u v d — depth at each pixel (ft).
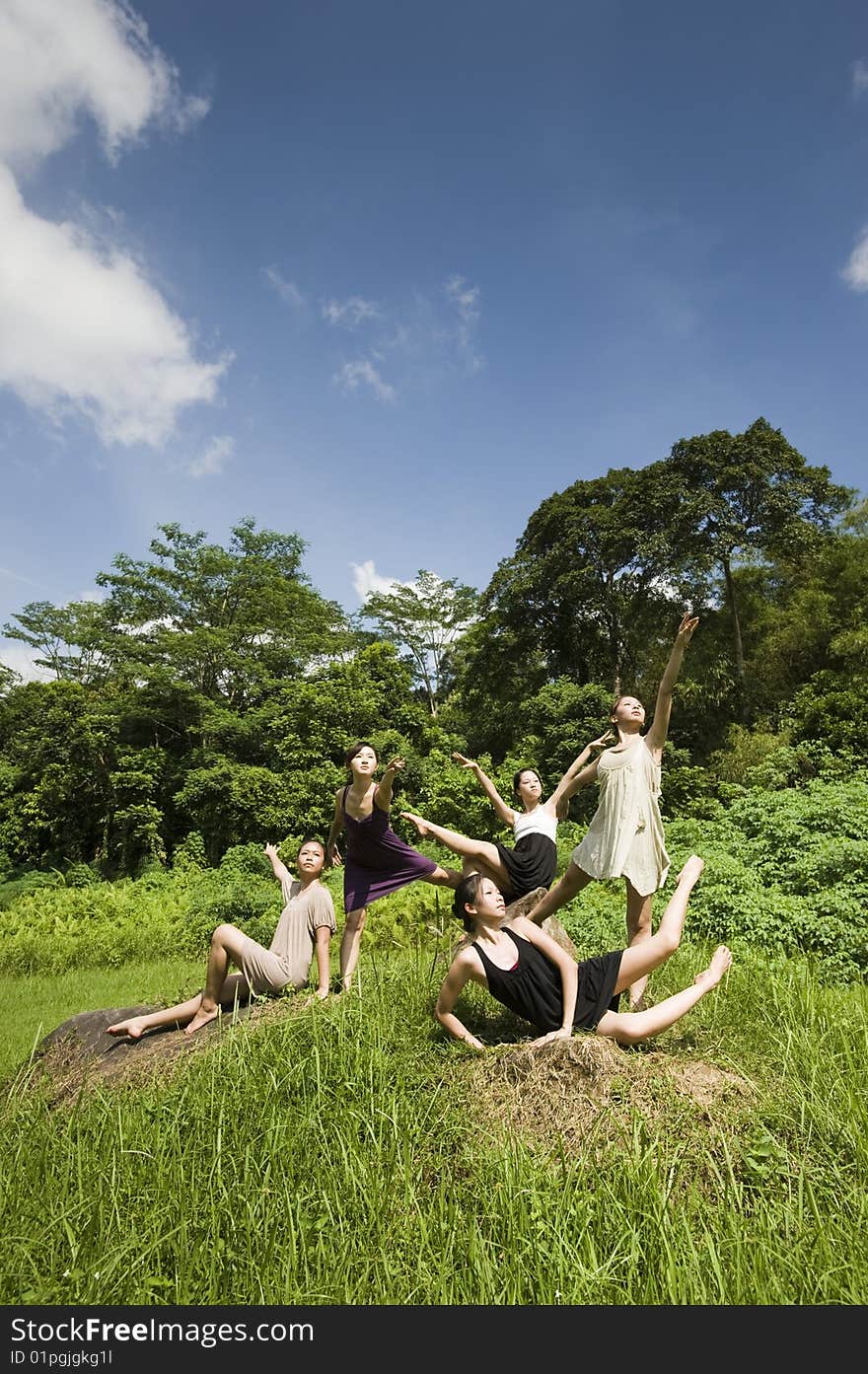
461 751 98.58
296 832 83.56
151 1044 16.25
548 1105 11.18
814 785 50.19
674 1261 8.16
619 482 104.73
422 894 37.27
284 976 16.76
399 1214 9.54
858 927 26.22
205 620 115.65
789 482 92.89
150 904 57.52
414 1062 12.90
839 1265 8.25
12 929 51.78
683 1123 10.64
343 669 97.55
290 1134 11.23
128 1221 9.72
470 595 148.56
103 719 98.48
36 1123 12.85
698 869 14.82
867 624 83.97
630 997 15.56
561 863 45.39
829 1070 12.17
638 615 102.78
